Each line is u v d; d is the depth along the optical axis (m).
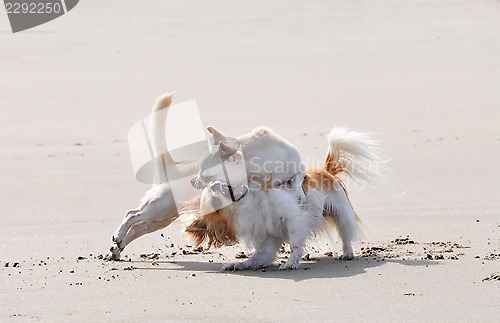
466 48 30.66
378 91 24.48
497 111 21.83
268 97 23.78
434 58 29.19
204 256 11.85
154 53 30.45
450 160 17.16
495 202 14.19
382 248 11.86
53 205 14.39
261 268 11.07
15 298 9.73
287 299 9.53
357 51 30.59
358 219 11.98
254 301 9.48
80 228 13.14
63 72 27.47
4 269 10.98
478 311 8.98
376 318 8.82
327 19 36.44
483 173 16.14
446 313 8.93
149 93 24.50
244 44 32.00
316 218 11.45
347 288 9.92
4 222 13.45
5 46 30.88
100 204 14.45
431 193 14.81
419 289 9.80
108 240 12.51
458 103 22.81
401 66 28.00
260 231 11.18
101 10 37.22
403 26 35.03
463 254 11.34
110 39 32.50
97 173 16.44
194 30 34.34
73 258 11.59
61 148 18.48
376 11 37.94
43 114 22.02
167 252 12.05
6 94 24.42
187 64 28.67
